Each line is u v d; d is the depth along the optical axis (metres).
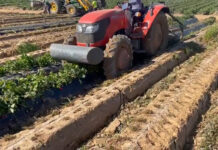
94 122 2.83
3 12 13.10
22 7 15.43
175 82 3.76
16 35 7.06
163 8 4.99
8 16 11.28
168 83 3.90
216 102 3.35
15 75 3.78
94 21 3.90
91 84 3.84
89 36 3.91
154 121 2.71
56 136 2.44
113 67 3.84
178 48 5.35
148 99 3.45
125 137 2.50
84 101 3.10
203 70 4.15
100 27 3.92
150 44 4.65
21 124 2.84
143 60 4.69
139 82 3.64
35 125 2.79
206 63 4.50
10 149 2.24
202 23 9.59
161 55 4.85
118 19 4.19
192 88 3.48
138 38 4.52
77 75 3.71
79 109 2.84
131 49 4.14
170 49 5.27
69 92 3.50
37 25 8.80
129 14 4.41
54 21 9.95
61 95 3.40
